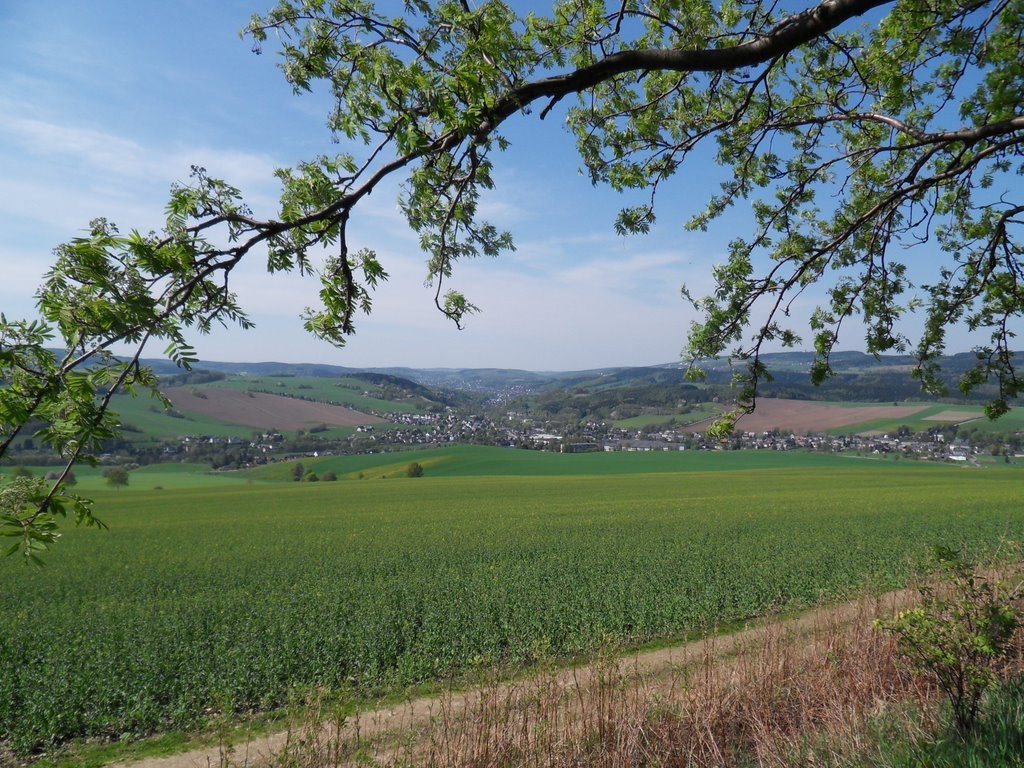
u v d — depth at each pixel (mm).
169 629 13508
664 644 12062
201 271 2695
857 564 19281
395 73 3223
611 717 5465
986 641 4492
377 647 11844
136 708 9266
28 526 2332
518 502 50906
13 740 8898
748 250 6352
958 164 5883
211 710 9594
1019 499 45406
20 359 2254
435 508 47688
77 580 21672
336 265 3699
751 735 5602
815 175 6121
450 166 3924
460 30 3334
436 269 4254
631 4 4527
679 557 21875
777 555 21719
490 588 17219
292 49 3562
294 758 5258
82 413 2311
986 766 4043
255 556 26875
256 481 92312
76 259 2316
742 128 6238
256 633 13070
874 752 4688
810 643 7457
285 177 3660
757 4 4863
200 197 2908
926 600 5070
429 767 5074
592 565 20828
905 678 6293
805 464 93688
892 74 5293
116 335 2344
